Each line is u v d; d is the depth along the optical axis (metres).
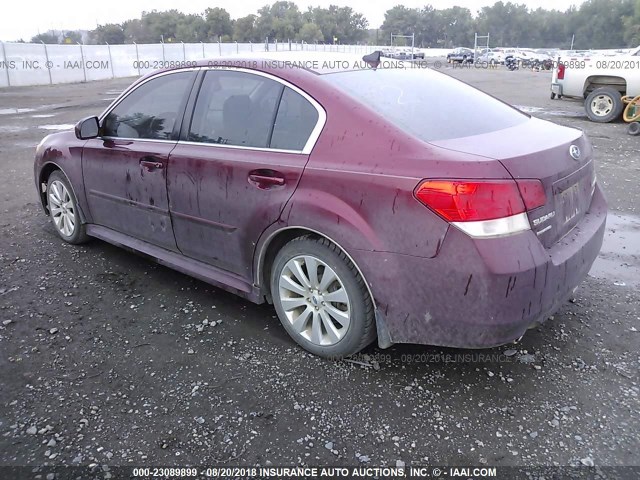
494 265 2.44
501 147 2.70
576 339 3.36
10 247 4.90
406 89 3.31
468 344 2.62
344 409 2.74
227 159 3.26
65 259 4.63
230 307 3.80
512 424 2.63
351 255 2.77
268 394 2.86
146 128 3.91
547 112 14.70
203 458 2.43
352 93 2.99
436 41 146.50
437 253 2.53
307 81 3.06
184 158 3.51
